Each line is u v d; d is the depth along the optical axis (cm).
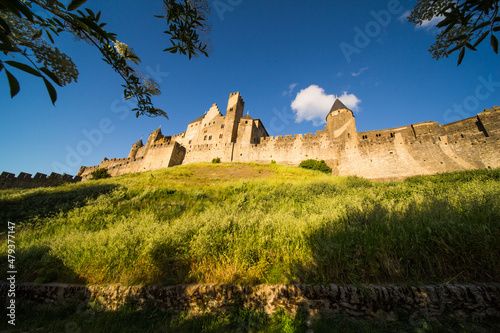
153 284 382
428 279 284
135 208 1050
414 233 337
